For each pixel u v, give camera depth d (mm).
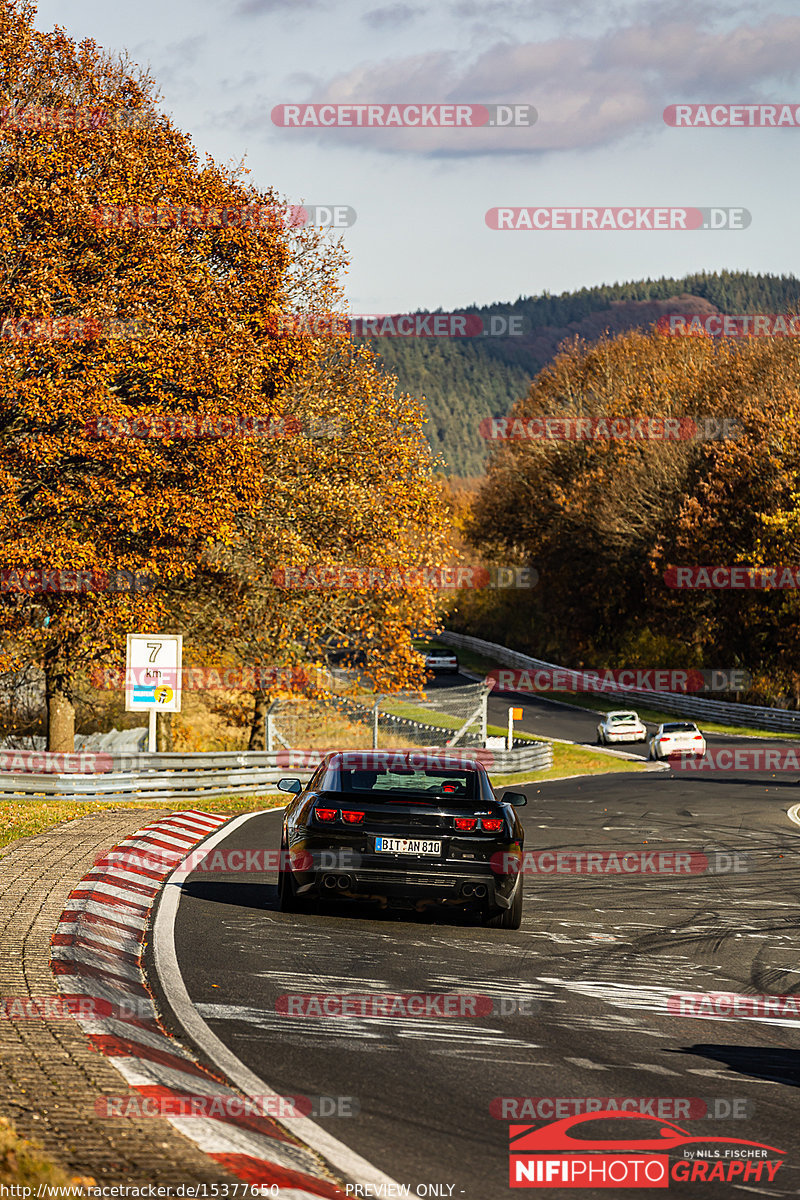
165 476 59781
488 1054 16547
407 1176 11961
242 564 73812
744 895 32969
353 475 76312
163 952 22250
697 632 164625
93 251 59250
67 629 62188
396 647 80938
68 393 53812
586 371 198500
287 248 69188
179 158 66875
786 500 139750
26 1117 12070
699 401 169250
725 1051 17344
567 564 190250
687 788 71562
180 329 60469
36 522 58312
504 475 199625
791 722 127688
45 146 58125
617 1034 18062
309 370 75062
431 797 25938
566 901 31219
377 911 28266
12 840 33562
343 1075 15172
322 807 25922
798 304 169250
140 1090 13344
